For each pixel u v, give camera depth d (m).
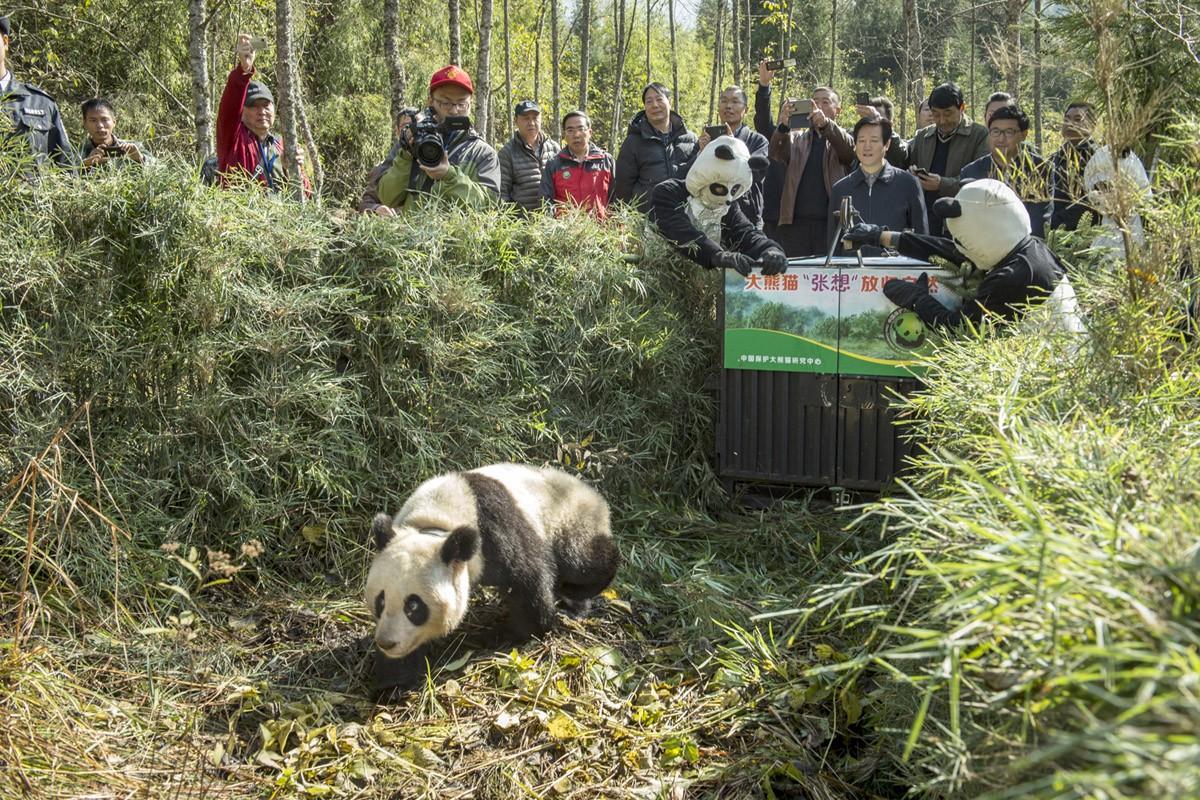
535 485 4.38
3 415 4.33
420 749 3.44
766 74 8.66
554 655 4.09
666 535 5.44
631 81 30.33
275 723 3.49
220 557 3.84
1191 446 2.63
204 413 4.63
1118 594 1.75
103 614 4.05
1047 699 1.88
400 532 3.76
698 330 6.25
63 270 4.43
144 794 3.05
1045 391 3.40
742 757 3.47
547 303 5.71
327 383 4.86
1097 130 3.59
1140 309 3.34
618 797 3.25
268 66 14.31
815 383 5.59
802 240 7.86
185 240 4.58
